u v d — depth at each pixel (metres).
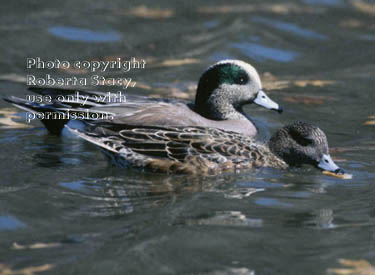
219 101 14.31
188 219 9.75
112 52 19.64
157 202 10.41
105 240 8.97
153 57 19.45
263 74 18.77
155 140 11.95
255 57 19.86
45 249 8.67
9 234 9.12
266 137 14.12
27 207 10.06
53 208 10.06
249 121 14.50
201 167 11.75
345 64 19.56
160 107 13.66
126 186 11.13
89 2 23.67
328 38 21.53
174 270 8.21
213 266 8.34
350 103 16.38
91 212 9.94
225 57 19.62
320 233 9.32
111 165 12.20
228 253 8.70
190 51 19.97
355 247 8.90
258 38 21.11
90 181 11.30
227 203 10.42
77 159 12.41
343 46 20.95
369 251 8.78
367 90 17.36
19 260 8.35
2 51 19.05
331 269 8.30
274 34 21.50
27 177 11.38
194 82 17.70
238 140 12.34
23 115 14.91
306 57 20.14
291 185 11.34
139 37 20.78
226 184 11.33
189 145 11.88
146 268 8.24
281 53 20.27
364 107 16.05
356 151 13.07
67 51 19.45
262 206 10.34
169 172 11.77
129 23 21.83
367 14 23.67
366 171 11.99
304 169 12.23
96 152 12.84
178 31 21.36
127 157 11.87
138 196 10.67
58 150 12.85
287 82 18.05
